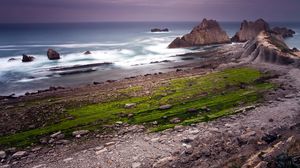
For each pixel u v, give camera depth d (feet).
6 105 189.78
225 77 235.40
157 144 128.88
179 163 111.24
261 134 131.44
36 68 310.86
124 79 257.75
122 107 174.40
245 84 215.51
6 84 250.57
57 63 339.77
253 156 106.22
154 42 563.48
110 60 361.10
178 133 138.72
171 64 331.77
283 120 150.20
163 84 223.10
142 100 185.16
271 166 92.43
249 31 548.31
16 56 383.86
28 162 118.32
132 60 360.89
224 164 106.32
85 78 271.69
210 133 136.98
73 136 139.74
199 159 113.29
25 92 228.43
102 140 135.44
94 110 171.01
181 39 485.15
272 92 195.52
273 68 266.98
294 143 105.40
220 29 527.81
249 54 336.08
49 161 118.62
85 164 115.44
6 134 143.33
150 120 155.22
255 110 164.55
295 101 178.09
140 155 120.26
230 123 148.15
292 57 278.05
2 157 122.01
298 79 228.84
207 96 189.37
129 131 143.23
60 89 231.30
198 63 327.88
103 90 217.56
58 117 162.20
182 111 165.07
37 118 161.89
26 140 136.67
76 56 388.37
